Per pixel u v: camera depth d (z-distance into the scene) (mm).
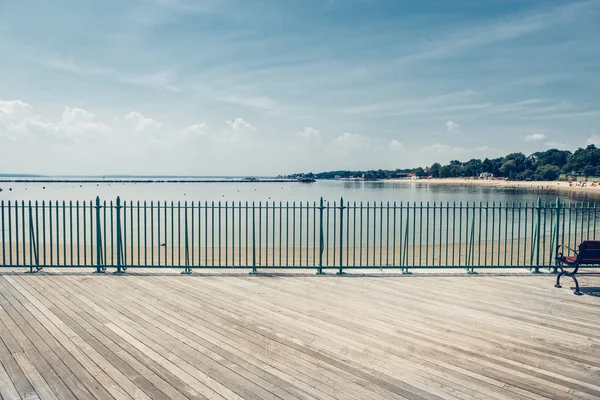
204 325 5543
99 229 8508
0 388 3957
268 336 5191
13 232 22594
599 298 6855
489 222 27797
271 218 32656
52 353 4688
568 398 3822
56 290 7125
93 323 5582
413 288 7457
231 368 4363
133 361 4508
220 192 84625
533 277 8328
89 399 3779
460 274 8570
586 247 7023
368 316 5938
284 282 7816
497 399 3807
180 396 3830
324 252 14766
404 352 4766
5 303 6398
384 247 16594
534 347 4914
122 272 8492
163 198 57656
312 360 4555
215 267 8719
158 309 6168
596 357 4652
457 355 4695
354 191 94438
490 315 6008
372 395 3859
